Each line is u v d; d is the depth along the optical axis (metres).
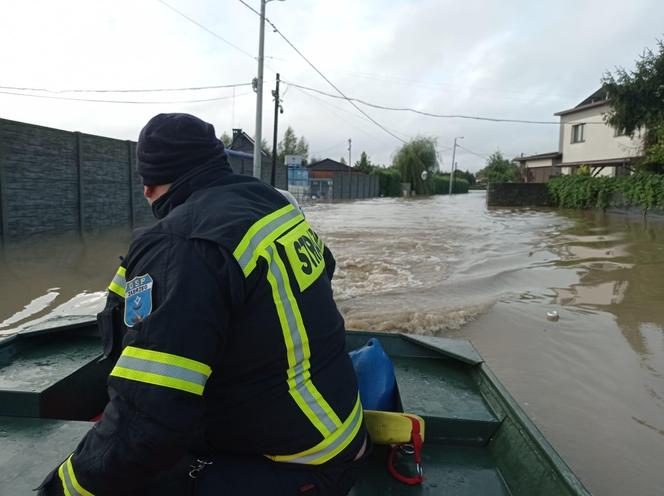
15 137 10.64
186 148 1.42
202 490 1.32
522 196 29.72
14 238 10.73
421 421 1.85
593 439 3.59
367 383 2.09
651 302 7.13
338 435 1.37
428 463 2.04
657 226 17.34
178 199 1.43
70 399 2.43
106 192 14.10
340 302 7.07
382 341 3.06
